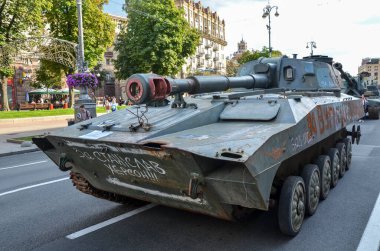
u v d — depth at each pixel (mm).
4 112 25188
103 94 52281
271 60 8117
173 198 4492
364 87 20438
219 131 4305
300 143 4602
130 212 5957
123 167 4504
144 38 32906
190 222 5430
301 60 8133
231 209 4230
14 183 8367
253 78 7047
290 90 7145
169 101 5801
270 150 3807
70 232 5195
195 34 36750
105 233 5121
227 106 5238
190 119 4668
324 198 6301
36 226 5469
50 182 8289
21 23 25125
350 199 6309
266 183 3730
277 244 4602
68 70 31250
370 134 14852
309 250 4410
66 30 30156
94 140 4336
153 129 4457
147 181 4488
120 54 35188
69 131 5168
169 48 33625
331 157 6816
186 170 3836
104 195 5789
